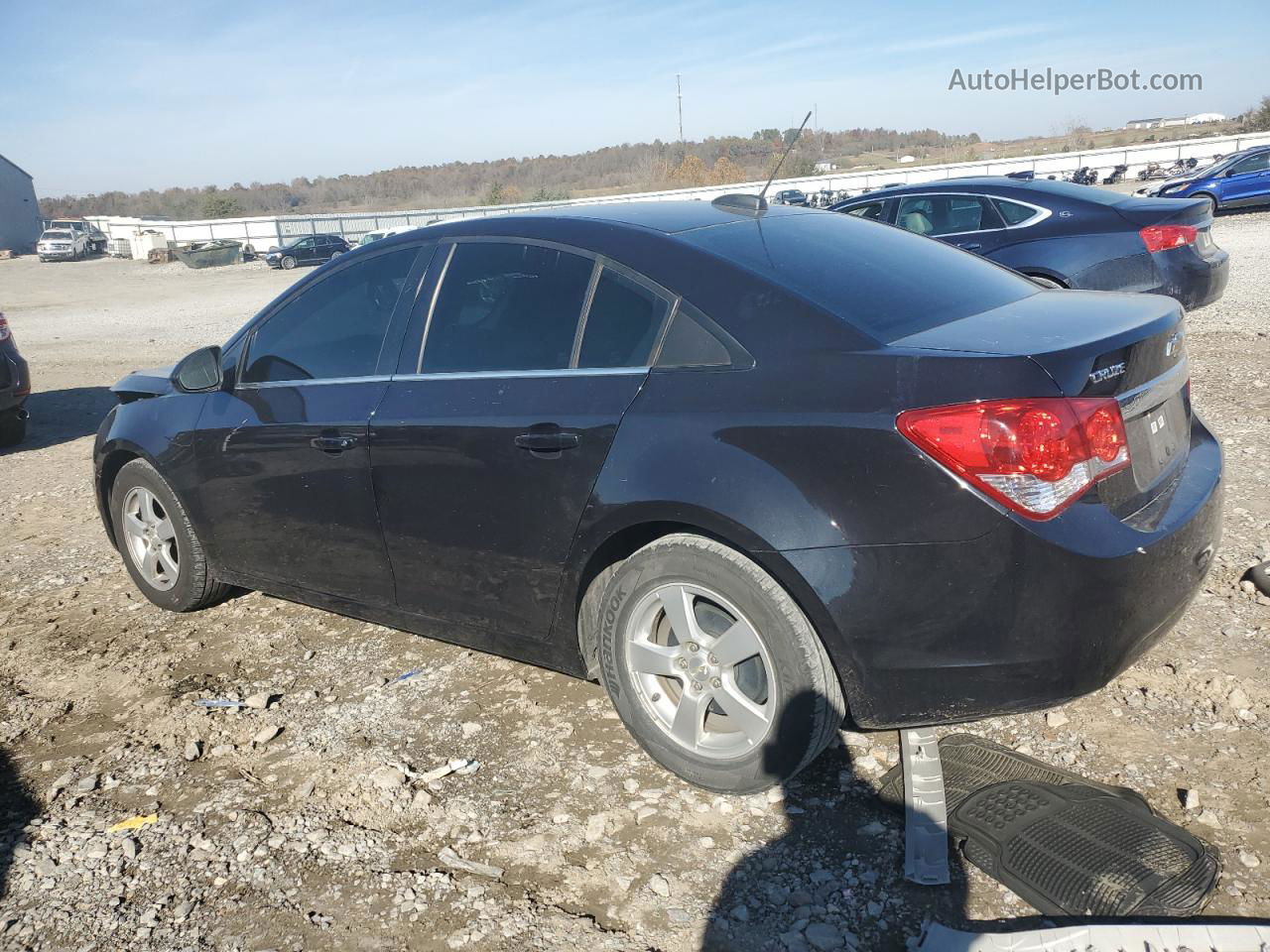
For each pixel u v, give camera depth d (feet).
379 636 13.41
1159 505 8.55
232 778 10.14
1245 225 64.90
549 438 9.55
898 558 7.86
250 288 104.53
